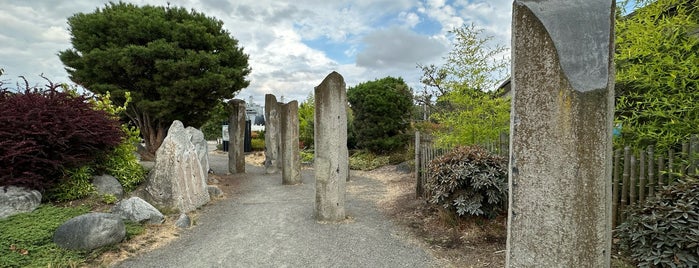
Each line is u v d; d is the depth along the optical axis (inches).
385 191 282.7
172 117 354.9
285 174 319.3
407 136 464.4
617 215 137.3
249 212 210.8
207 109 368.8
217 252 144.7
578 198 65.4
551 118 66.9
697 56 135.2
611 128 66.1
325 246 151.6
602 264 66.0
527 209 71.2
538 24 67.6
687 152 121.7
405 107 471.8
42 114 179.2
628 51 146.8
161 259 136.3
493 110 245.9
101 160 219.3
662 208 104.0
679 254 96.1
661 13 150.6
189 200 211.5
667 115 132.4
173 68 307.1
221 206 227.0
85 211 171.5
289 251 146.2
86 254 131.6
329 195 188.9
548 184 68.1
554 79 66.1
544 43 66.9
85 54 309.7
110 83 327.9
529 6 69.0
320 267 130.3
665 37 140.1
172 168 205.2
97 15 324.5
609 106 64.9
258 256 140.8
